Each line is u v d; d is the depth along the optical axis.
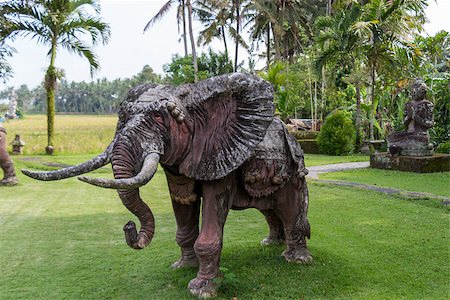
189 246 4.99
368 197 9.16
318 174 13.03
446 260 5.39
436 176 12.41
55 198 9.55
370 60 19.53
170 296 4.29
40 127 45.25
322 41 19.84
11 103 55.03
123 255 5.58
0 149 10.97
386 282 4.67
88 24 19.50
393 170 13.80
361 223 7.13
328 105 27.05
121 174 3.65
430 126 13.84
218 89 4.21
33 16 18.91
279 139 4.86
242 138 4.26
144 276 4.83
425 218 7.41
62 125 50.72
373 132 21.27
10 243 6.11
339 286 4.52
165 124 3.96
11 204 8.87
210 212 4.36
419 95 14.12
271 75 24.05
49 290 4.48
